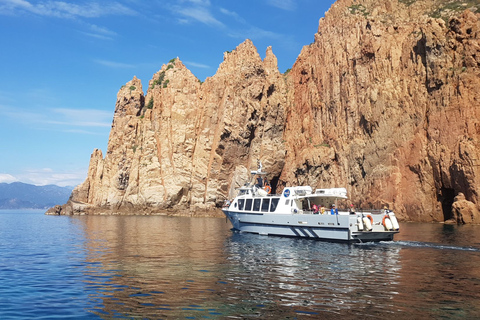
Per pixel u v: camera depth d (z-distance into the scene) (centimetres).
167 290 1730
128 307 1482
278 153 9825
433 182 7012
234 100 10050
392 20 8969
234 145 9794
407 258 2627
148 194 10325
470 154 6369
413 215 7088
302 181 9350
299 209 3850
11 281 1933
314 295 1644
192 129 10694
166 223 6838
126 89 12131
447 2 8750
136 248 3209
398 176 7412
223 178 9812
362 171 8250
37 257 2747
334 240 3472
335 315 1378
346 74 9094
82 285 1838
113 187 10969
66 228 5725
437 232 4647
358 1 10200
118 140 11631
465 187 6412
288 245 3341
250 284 1845
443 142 6925
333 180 8781
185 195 10250
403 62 8062
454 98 6975
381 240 3500
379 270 2191
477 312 1409
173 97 10956
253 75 10150
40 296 1647
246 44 10775
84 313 1419
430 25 7519
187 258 2642
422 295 1642
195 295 1644
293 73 10894
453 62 7206
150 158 10725
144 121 11162
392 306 1483
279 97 10225
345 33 9538
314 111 9869
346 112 8944
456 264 2383
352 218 3328
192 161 10488
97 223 6950
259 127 9925
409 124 7569
